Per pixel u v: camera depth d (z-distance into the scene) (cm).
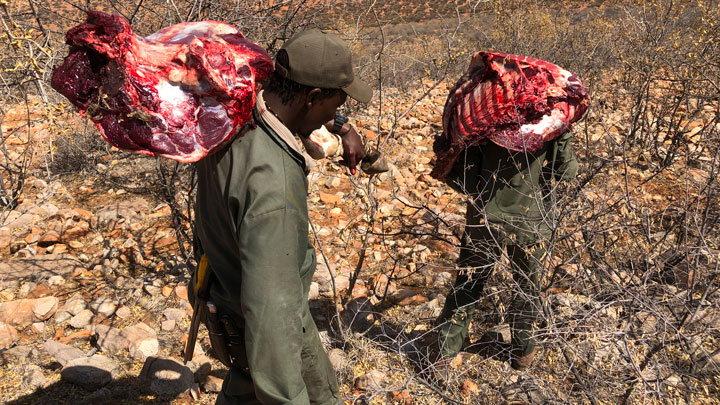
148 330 319
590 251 272
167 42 150
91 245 427
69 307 341
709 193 267
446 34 491
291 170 152
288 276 149
